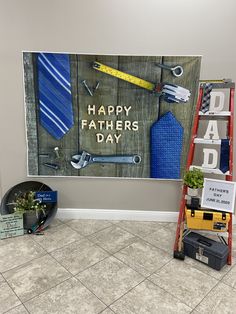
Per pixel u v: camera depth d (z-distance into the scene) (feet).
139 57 7.69
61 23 7.60
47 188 8.56
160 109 8.00
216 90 7.59
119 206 8.91
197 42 7.58
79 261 6.71
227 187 6.49
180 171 8.39
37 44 7.73
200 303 5.41
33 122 8.25
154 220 8.91
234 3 7.32
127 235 8.02
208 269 6.49
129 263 6.66
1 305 5.29
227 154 6.61
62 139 8.36
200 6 7.38
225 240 7.44
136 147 8.34
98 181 8.72
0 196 8.87
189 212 6.61
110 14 7.52
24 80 7.95
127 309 5.23
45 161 8.55
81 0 7.45
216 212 6.53
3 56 7.82
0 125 8.32
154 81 7.83
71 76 7.89
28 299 5.45
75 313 5.12
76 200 8.91
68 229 8.32
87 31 7.63
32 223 8.05
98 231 8.22
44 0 7.46
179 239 6.91
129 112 8.07
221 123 7.75
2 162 8.61
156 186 8.67
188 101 7.88
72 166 8.57
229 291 5.76
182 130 8.08
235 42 7.54
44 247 7.30
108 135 8.28
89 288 5.78
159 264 6.64
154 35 7.59
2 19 7.59
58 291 5.68
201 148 8.13
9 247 7.27
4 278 6.05
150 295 5.60
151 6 7.42
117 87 7.92
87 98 8.03
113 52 7.73
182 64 7.68
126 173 8.55
